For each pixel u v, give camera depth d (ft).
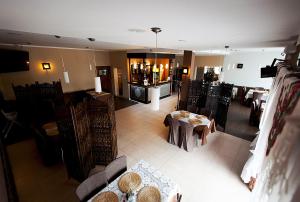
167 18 4.80
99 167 11.88
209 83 18.51
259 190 3.97
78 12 4.30
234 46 15.10
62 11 4.19
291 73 4.04
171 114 15.40
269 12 3.90
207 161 12.32
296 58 7.59
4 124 17.44
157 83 28.63
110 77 32.37
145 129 17.69
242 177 10.12
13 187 8.29
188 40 10.29
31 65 21.40
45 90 19.20
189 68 21.88
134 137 15.90
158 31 6.72
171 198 6.75
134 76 29.22
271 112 5.53
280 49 20.38
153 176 7.46
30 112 18.88
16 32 8.39
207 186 10.03
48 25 6.11
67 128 9.09
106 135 11.19
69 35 9.16
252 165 9.43
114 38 10.19
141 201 6.21
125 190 6.70
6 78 19.67
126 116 21.52
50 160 11.53
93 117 10.76
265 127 6.36
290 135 2.13
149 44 14.61
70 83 26.13
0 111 16.79
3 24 5.90
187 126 12.91
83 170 9.86
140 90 27.48
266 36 8.04
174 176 10.84
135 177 7.35
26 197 9.21
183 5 3.59
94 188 6.84
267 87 25.68
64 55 24.49
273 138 3.47
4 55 17.81
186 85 20.34
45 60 22.59
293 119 2.14
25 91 18.11
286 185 2.03
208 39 9.61
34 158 12.48
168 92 31.86
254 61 26.05
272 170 2.81
